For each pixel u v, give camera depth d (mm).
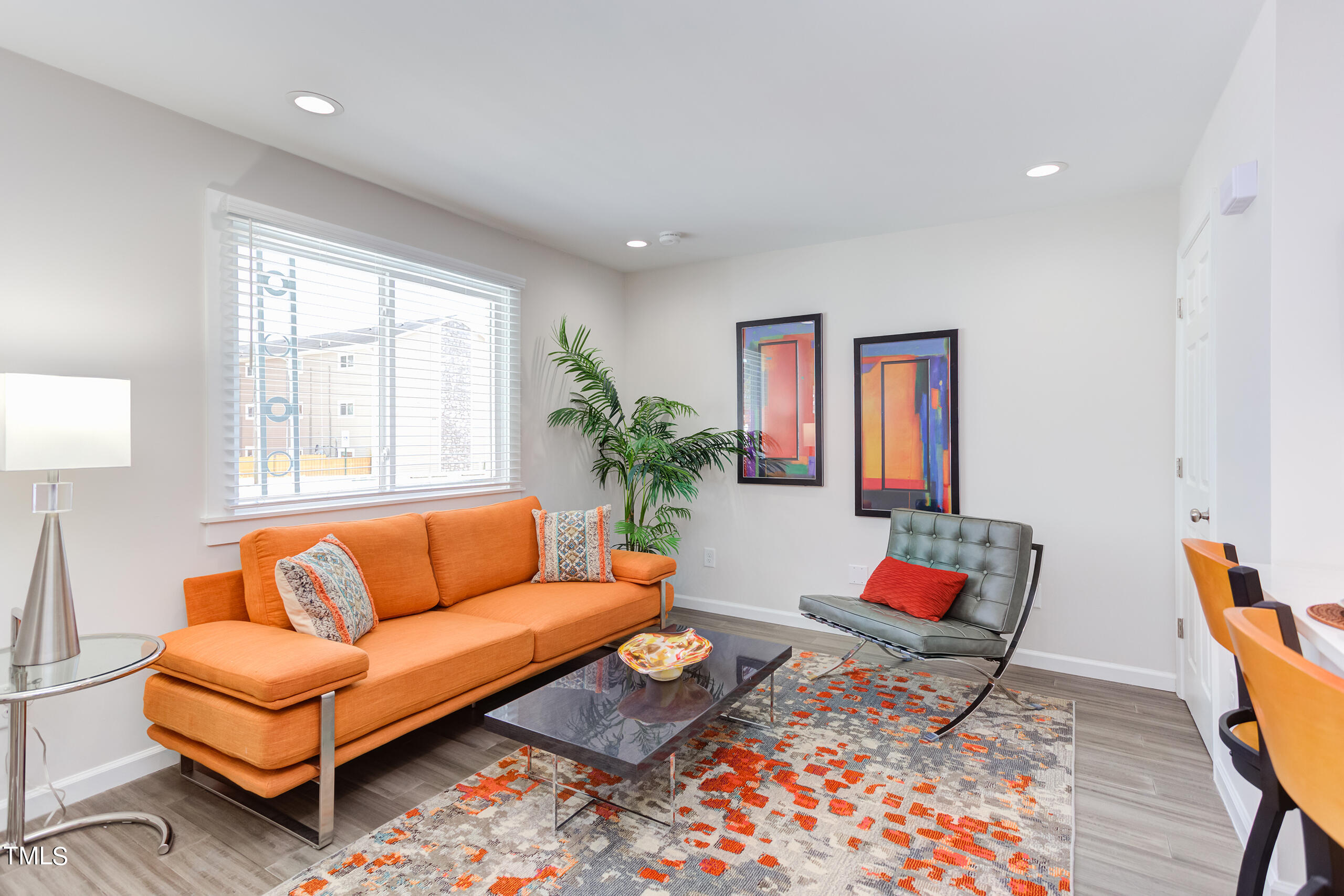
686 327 4574
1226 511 2129
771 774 2305
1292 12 1715
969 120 2475
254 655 1991
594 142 2672
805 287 4121
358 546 2760
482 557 3279
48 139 2119
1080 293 3322
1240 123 2047
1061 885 1728
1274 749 799
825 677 3264
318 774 1961
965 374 3615
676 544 4094
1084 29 1916
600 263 4566
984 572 3072
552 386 4207
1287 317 1723
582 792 2199
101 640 2021
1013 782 2246
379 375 3193
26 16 1854
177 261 2430
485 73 2164
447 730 2707
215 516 2535
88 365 2209
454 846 1913
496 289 3803
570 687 2340
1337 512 1687
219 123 2512
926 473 3707
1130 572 3213
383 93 2289
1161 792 2189
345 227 2979
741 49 2023
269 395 2752
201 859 1857
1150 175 2975
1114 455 3246
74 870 1807
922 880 1747
